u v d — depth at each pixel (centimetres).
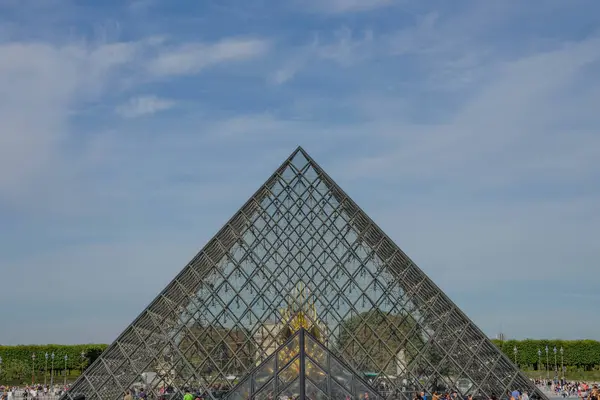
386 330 8631
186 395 7600
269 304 8794
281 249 9275
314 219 9506
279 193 9744
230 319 8719
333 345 8525
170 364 8419
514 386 8256
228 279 8975
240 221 9512
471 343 8512
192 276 9012
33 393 14250
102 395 8269
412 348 8475
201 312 8738
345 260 9138
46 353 18362
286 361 5700
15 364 19262
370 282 8925
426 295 8812
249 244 9338
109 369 8369
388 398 7981
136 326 8712
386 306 8775
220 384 8294
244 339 8606
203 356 8544
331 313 8756
